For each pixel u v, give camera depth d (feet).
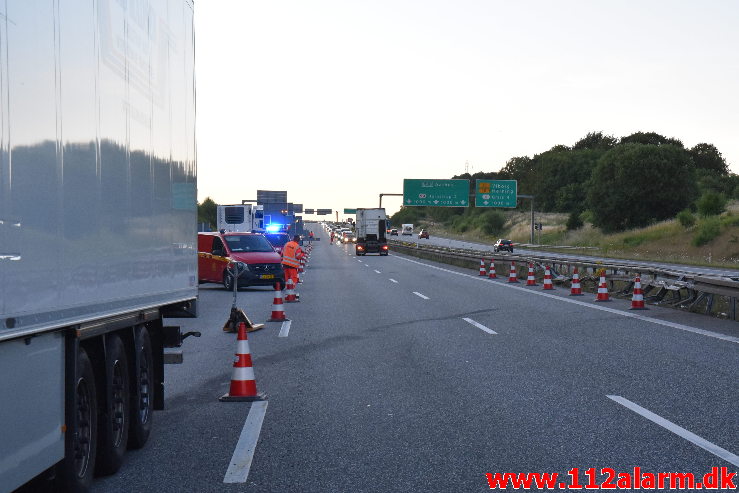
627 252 228.02
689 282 62.90
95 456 17.40
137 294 19.69
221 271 90.53
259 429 23.50
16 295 12.30
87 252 15.89
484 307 64.34
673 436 22.29
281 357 38.32
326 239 474.49
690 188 291.58
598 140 515.91
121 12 18.58
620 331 47.73
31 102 13.07
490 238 400.26
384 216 219.82
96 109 16.63
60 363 14.76
